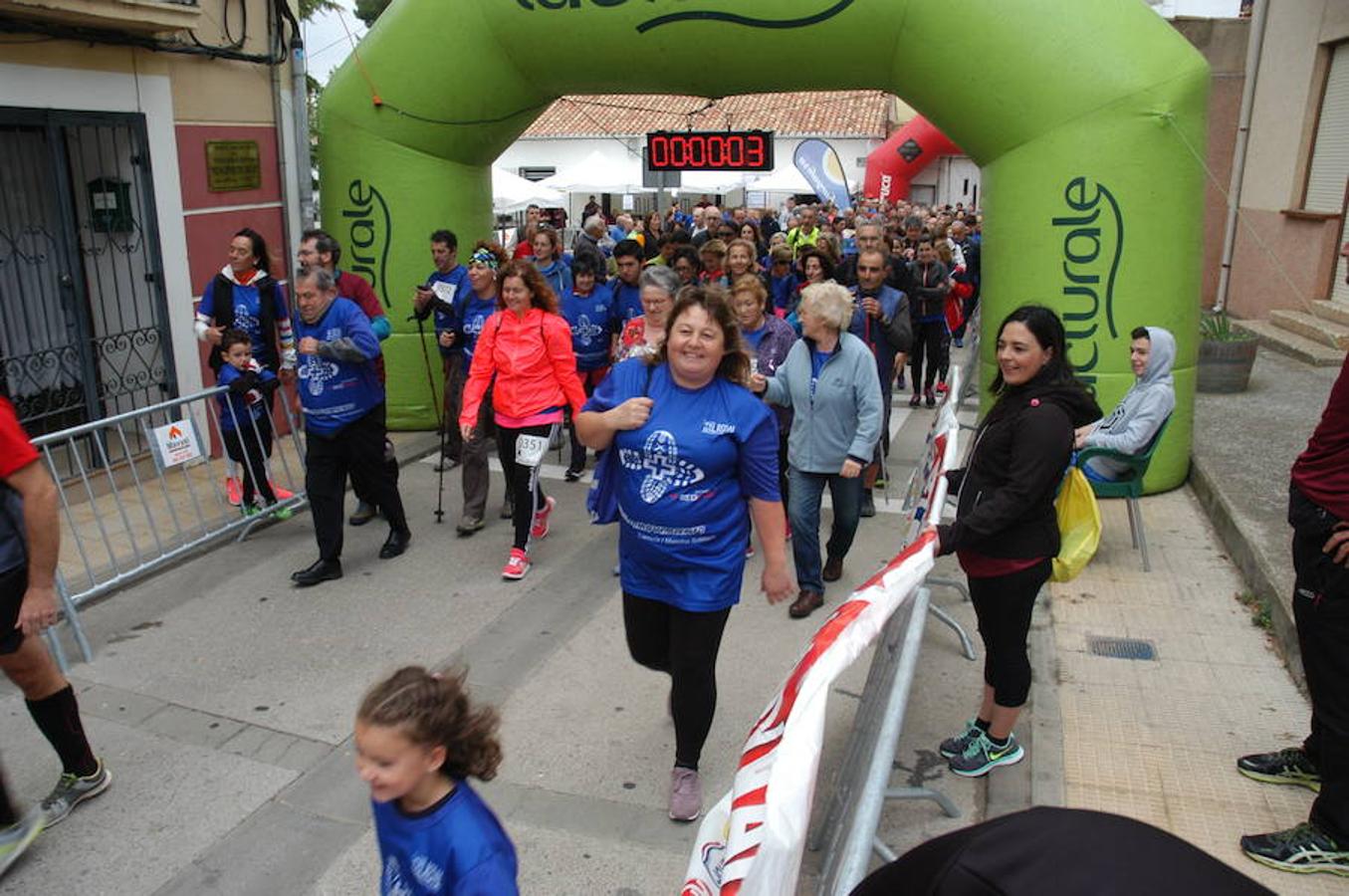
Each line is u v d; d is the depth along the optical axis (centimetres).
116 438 776
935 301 1017
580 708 447
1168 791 377
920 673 474
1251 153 1374
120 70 723
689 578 353
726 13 726
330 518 582
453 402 761
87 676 475
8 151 720
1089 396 349
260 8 839
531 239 1005
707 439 339
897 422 980
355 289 685
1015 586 358
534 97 845
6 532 334
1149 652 489
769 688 464
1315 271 1188
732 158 909
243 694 459
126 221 759
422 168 849
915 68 718
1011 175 702
